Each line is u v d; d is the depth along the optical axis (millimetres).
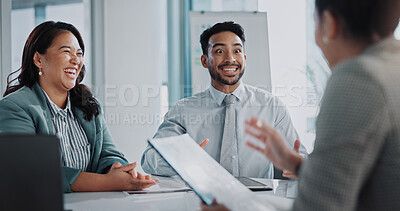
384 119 740
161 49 4609
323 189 756
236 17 4109
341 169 744
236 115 2393
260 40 4070
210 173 1182
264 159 2363
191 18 4109
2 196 879
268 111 2443
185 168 1186
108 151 2062
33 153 917
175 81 4773
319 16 891
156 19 4418
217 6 4699
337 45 876
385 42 829
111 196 1556
